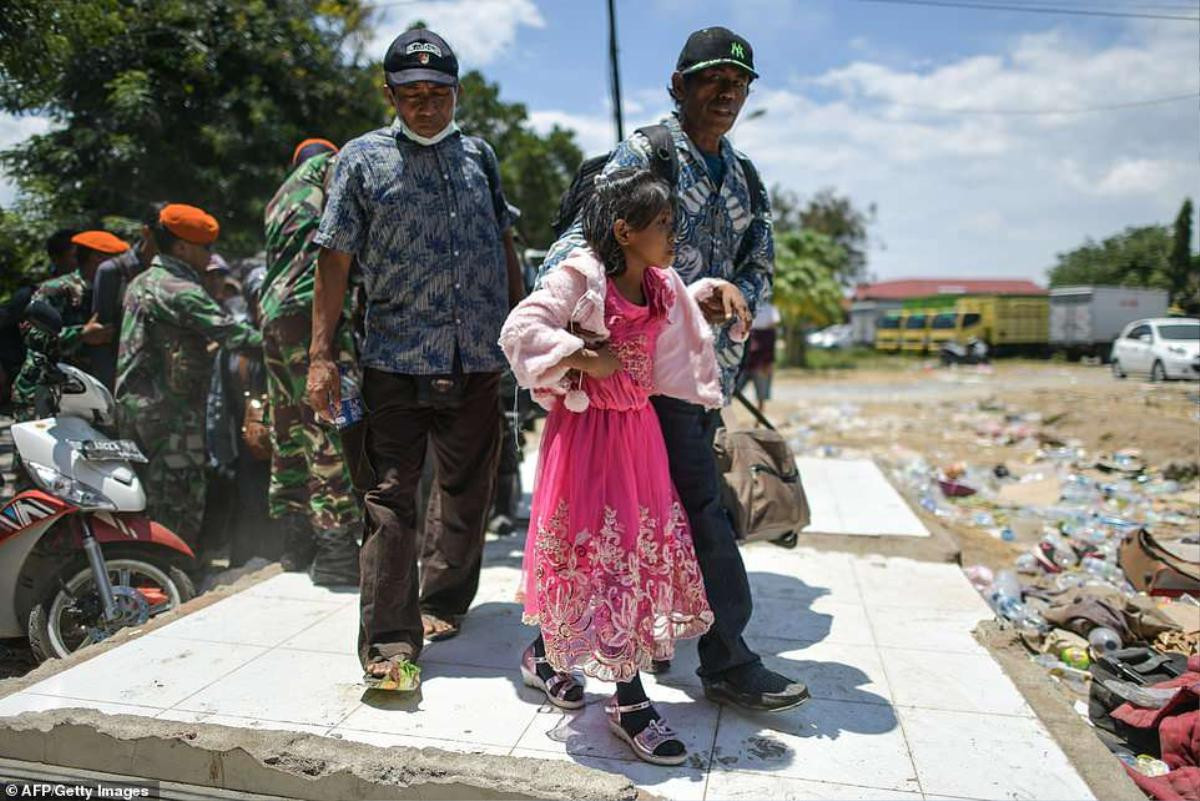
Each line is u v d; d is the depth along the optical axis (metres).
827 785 2.60
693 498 3.02
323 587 4.37
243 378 5.21
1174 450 10.05
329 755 2.67
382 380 3.39
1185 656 3.98
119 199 11.00
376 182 3.28
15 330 5.51
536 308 2.66
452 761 2.62
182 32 11.70
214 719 2.98
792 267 31.45
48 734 2.85
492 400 3.64
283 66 12.92
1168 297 33.16
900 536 5.26
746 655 3.04
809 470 8.00
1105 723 3.47
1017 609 4.80
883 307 47.03
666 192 2.67
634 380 2.77
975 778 2.63
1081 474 9.41
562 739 2.87
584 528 2.75
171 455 5.05
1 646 4.57
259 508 5.32
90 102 10.83
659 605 2.76
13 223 9.28
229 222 12.58
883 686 3.26
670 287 2.83
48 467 3.94
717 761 2.74
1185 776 2.77
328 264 3.30
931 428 14.09
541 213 27.53
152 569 4.19
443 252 3.38
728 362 3.60
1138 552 5.25
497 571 4.79
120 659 3.46
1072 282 45.53
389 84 3.28
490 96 25.58
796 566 4.81
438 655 3.57
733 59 3.10
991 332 34.06
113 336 5.43
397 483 3.36
